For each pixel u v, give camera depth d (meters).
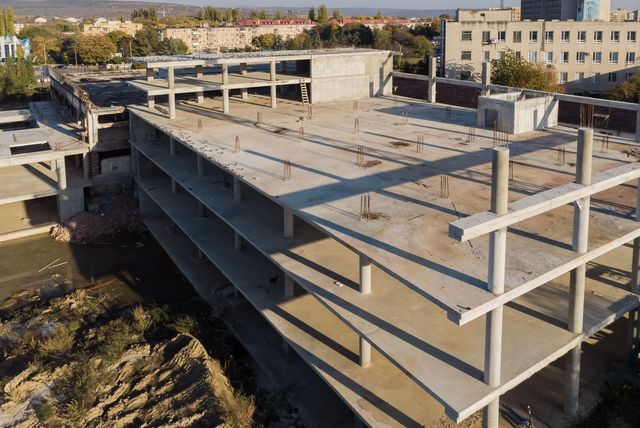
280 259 21.58
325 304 18.59
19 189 37.88
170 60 37.22
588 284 20.83
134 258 34.25
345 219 19.36
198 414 18.92
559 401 18.84
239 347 23.86
